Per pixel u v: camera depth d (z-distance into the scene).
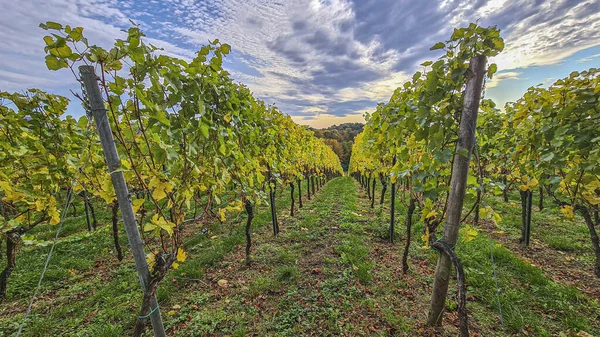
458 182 2.15
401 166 3.42
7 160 2.80
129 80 1.66
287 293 3.06
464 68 2.04
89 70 1.40
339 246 4.29
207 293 3.15
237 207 3.15
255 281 3.32
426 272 3.47
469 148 2.09
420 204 3.16
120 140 1.56
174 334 2.49
